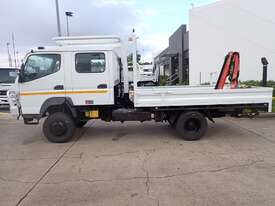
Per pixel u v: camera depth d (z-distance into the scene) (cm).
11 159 636
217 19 1877
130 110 771
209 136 797
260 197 419
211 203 403
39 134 888
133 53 782
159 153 649
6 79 1491
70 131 758
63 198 431
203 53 1998
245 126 926
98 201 418
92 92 740
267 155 618
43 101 742
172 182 480
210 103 737
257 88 754
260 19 1647
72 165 582
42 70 736
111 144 739
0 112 1434
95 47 727
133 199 421
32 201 424
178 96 733
